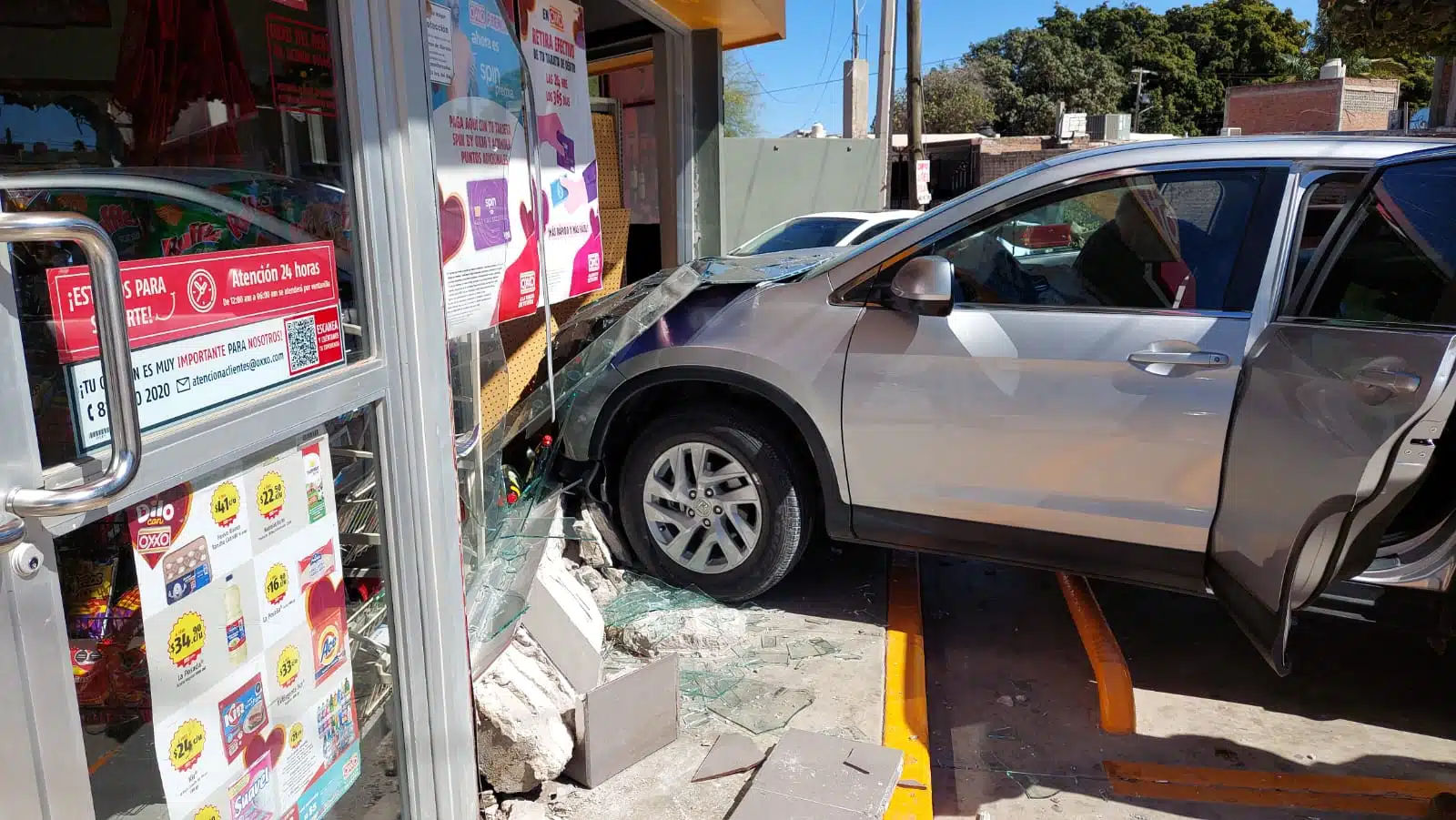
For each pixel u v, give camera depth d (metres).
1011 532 3.48
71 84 1.74
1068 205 3.41
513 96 3.08
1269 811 2.81
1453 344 2.37
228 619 1.69
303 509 1.89
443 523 2.31
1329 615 3.08
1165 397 3.14
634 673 2.92
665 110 6.66
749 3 5.76
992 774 3.00
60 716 1.28
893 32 16.22
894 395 3.51
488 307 2.93
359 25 1.93
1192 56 58.00
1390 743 3.15
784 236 9.10
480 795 2.73
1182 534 3.20
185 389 1.53
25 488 1.20
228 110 1.91
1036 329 3.33
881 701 3.29
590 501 4.10
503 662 2.85
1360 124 36.38
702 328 3.81
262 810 1.82
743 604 3.99
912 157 20.03
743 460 3.73
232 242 1.83
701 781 2.84
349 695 2.10
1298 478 2.71
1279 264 3.11
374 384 2.02
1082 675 3.58
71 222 1.09
